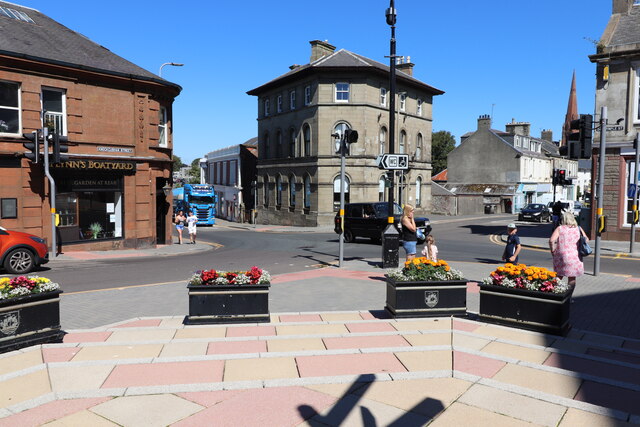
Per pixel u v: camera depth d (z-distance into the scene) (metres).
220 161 57.25
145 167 20.95
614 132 20.58
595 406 4.45
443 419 4.29
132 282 12.37
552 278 7.22
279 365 5.57
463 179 60.53
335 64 36.03
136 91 20.38
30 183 17.47
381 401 4.64
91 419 4.25
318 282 11.79
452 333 6.86
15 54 16.67
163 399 4.67
